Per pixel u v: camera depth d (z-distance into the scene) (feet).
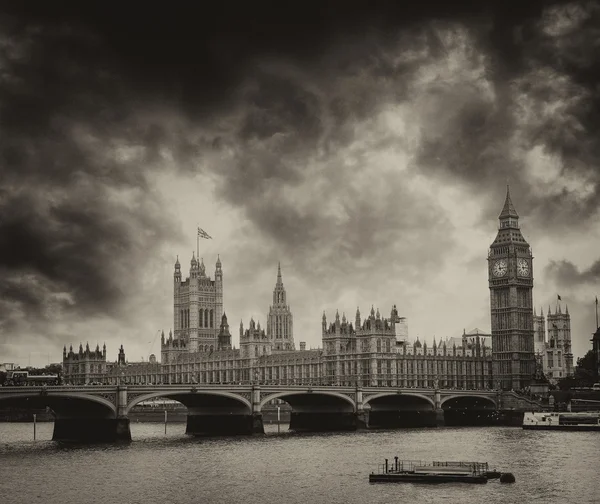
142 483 596.70
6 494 560.61
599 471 625.00
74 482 601.21
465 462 643.86
